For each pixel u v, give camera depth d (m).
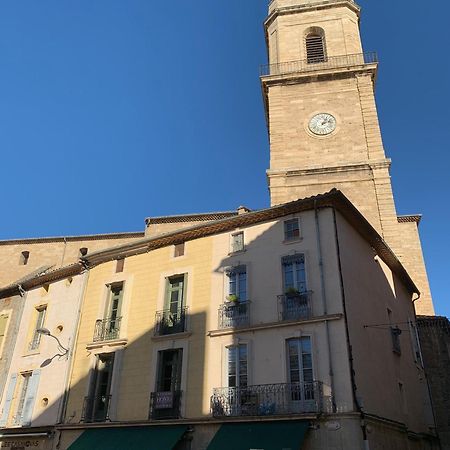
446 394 24.78
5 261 37.94
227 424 16.83
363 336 17.89
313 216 19.19
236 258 20.27
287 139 33.59
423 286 31.92
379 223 29.02
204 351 18.86
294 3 40.09
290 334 17.27
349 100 34.09
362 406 15.60
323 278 17.77
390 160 30.83
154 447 17.08
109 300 23.20
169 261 22.12
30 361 24.67
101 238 37.00
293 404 16.11
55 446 20.69
